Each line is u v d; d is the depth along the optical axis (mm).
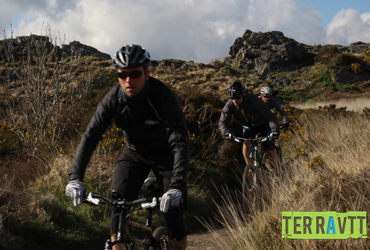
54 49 9695
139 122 2568
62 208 4824
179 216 2705
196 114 8227
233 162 7324
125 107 2516
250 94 5441
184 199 2566
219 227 5309
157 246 2699
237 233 3949
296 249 3238
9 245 3777
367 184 3975
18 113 9375
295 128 9266
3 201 4375
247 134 5809
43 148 7500
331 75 44469
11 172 6430
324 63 47469
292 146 8227
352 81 43812
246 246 3652
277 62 49094
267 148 5715
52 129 8250
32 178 6258
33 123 8422
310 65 49000
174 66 37375
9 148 7793
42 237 4168
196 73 33750
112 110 2551
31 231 4164
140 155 2711
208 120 8203
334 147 6469
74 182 2230
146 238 2590
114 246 2188
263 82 45500
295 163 5887
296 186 4582
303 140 7531
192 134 7562
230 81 31328
